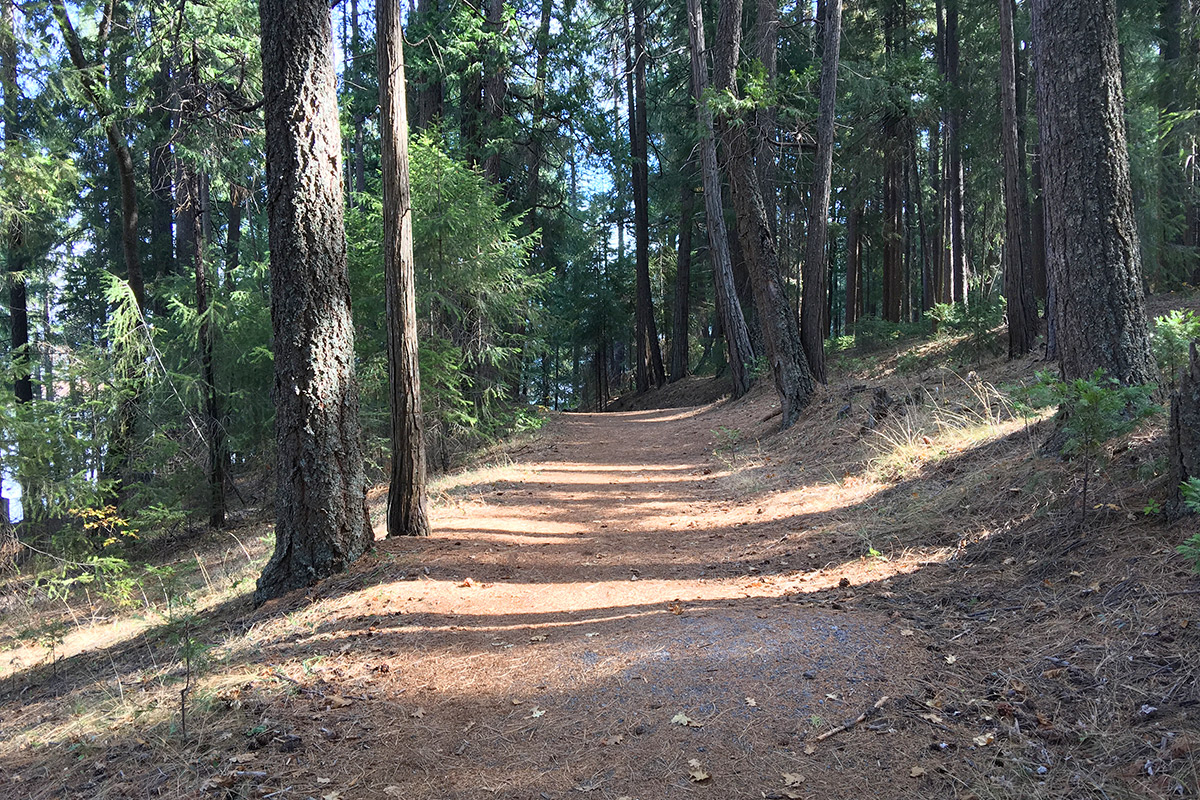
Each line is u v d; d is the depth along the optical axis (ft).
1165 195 55.36
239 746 12.00
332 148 22.26
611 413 94.12
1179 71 50.96
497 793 10.39
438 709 13.03
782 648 13.73
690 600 17.99
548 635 16.11
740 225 44.11
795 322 43.96
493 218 42.60
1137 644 11.85
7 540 28.89
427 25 54.75
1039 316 51.62
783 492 29.66
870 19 79.20
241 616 21.07
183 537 45.29
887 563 18.58
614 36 78.59
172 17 37.93
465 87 64.08
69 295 80.43
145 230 75.25
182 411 43.09
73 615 29.55
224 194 49.34
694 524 27.14
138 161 67.26
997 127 69.62
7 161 35.68
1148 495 15.58
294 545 21.89
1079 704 10.95
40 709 17.49
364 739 12.05
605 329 136.05
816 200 45.78
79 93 38.83
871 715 11.46
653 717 12.05
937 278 93.04
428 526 25.18
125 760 12.28
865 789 9.82
